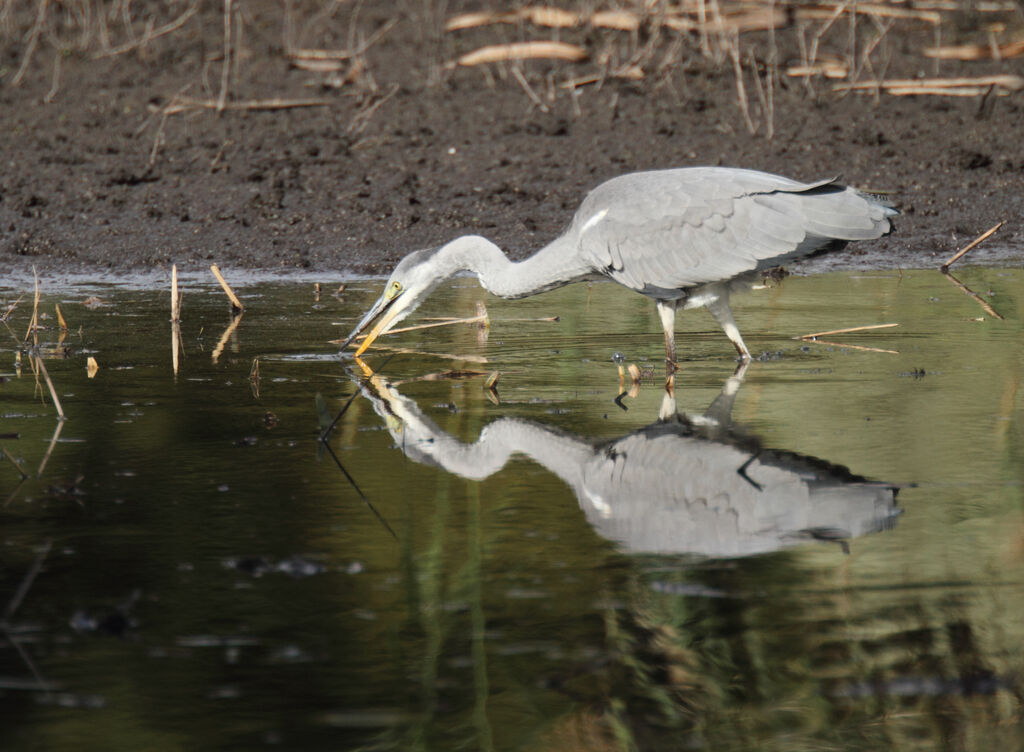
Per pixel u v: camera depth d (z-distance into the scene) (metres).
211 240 17.95
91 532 7.42
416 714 5.38
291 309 14.56
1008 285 15.04
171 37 28.98
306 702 5.49
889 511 7.59
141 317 14.20
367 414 10.16
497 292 12.37
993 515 7.48
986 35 26.30
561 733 5.22
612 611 6.28
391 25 27.92
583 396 10.66
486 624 6.16
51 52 28.34
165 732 5.25
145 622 6.23
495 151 21.08
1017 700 5.43
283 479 8.41
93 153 21.64
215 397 10.70
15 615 6.32
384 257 17.17
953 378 10.84
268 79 25.77
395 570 6.84
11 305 14.80
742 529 7.40
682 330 13.37
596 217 11.78
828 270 16.45
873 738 5.16
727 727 5.29
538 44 25.88
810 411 9.88
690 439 9.22
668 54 25.00
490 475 8.49
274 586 6.65
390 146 21.56
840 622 6.11
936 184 19.31
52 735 5.22
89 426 9.74
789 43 26.50
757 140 21.06
